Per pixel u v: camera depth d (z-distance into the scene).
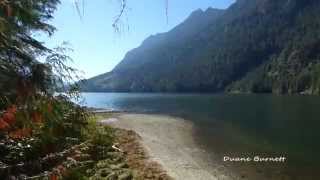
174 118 51.06
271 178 17.52
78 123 10.88
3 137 4.43
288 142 28.81
